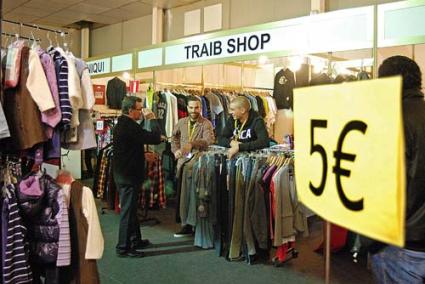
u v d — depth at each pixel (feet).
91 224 7.59
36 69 7.19
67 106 7.48
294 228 12.09
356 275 11.50
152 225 16.44
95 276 7.66
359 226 3.41
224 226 12.87
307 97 4.10
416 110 4.86
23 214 7.13
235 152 12.78
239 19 23.08
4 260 6.78
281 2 21.13
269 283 10.89
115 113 23.73
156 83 21.21
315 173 3.99
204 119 15.55
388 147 3.15
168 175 17.90
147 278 11.10
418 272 4.84
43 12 27.04
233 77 21.65
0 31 6.79
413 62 5.11
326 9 19.47
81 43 32.04
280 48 12.57
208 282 10.91
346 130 3.58
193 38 15.19
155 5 25.72
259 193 11.83
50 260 7.32
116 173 12.75
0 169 6.99
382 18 10.62
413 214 4.76
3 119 6.59
